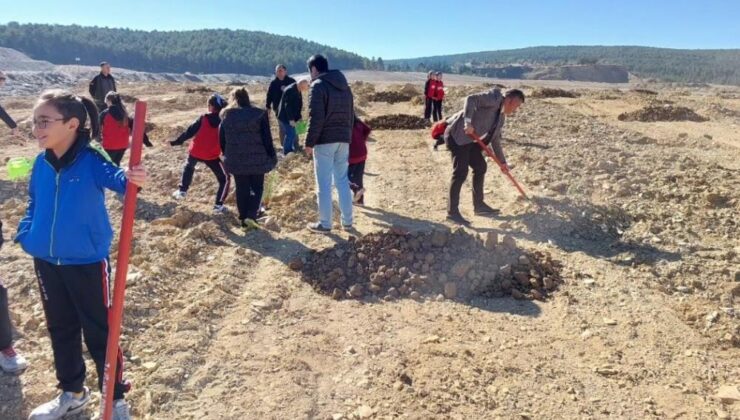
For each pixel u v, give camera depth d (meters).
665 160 10.19
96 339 3.30
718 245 6.33
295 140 11.73
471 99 7.18
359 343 4.55
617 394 3.95
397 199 8.74
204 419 3.58
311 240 6.74
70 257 3.14
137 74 77.56
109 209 7.57
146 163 10.11
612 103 21.73
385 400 3.84
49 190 3.16
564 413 3.74
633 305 5.16
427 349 4.45
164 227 6.89
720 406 3.81
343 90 6.66
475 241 6.05
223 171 7.67
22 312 4.76
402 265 5.79
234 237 6.77
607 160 10.08
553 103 20.55
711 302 5.13
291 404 3.76
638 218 7.18
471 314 5.09
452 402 3.82
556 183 8.73
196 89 26.48
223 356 4.27
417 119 16.62
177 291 5.30
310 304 5.23
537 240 6.70
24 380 3.84
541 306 5.23
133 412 3.61
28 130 13.29
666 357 4.38
